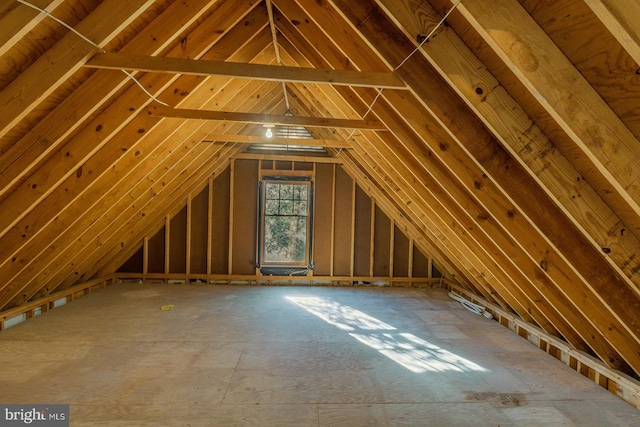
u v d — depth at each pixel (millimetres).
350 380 2598
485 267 3418
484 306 4586
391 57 1812
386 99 2146
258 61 3809
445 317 4402
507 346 3410
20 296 3877
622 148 1105
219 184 6312
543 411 2252
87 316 4133
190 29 2406
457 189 2492
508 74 1370
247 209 6355
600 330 2209
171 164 4020
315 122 2869
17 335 3451
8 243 2467
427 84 1784
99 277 5781
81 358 2906
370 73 1862
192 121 3570
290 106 5883
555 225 1783
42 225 2514
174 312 4375
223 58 2764
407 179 3203
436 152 2123
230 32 2791
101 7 1646
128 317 4117
